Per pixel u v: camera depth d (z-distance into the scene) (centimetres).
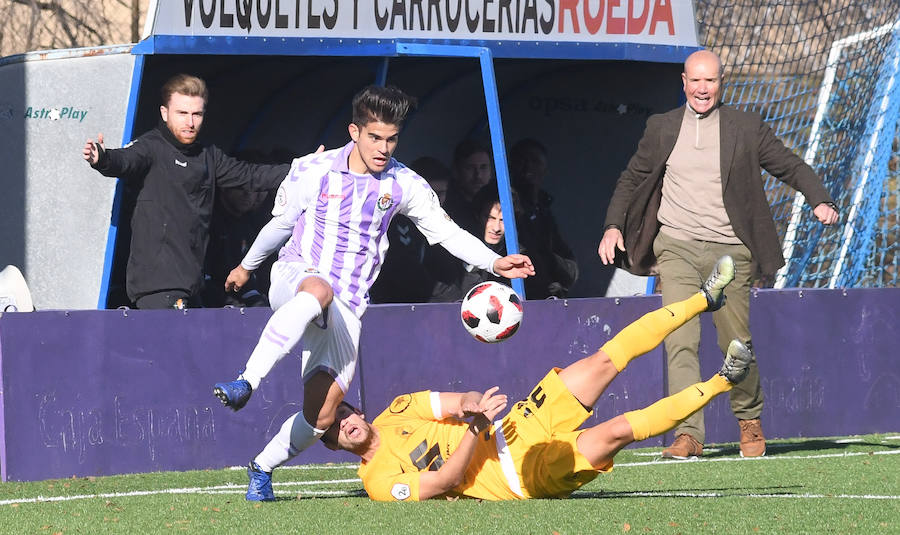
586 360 1423
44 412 1820
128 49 2334
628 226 2008
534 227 2558
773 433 2288
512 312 1445
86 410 1848
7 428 1797
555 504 1379
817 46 3400
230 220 2330
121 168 2012
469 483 1433
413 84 2659
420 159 2580
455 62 2595
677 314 1429
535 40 2362
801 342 2319
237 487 1691
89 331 1853
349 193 1419
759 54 3462
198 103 2066
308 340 1412
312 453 1991
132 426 1877
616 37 2448
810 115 3441
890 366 2408
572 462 1388
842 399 2358
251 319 1961
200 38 2088
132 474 1861
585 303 2172
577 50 2402
